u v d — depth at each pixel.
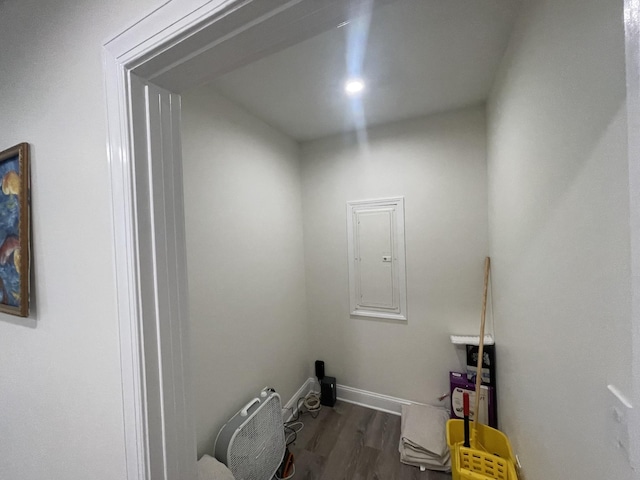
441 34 1.17
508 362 1.40
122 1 0.57
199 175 1.41
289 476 1.59
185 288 0.68
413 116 2.00
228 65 0.58
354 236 2.26
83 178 0.66
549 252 0.82
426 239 2.04
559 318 0.76
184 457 0.66
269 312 1.96
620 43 0.47
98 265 0.65
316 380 2.44
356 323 2.28
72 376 0.73
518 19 1.06
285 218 2.19
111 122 0.59
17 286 0.82
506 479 1.29
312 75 1.45
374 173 2.18
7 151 0.81
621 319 0.49
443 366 2.02
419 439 1.69
